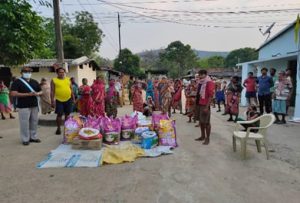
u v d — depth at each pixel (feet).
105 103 32.96
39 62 65.77
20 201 12.39
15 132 27.20
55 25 33.99
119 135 22.07
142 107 37.68
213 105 51.47
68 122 22.20
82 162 17.49
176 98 40.96
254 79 36.19
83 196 12.89
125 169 16.42
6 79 62.75
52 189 13.64
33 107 22.47
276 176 15.46
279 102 31.30
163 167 16.79
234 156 19.16
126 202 12.33
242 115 38.68
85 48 121.80
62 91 25.40
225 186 14.05
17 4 28.02
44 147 21.27
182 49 261.24
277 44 53.42
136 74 146.51
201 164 17.39
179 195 13.00
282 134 25.94
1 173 15.74
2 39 27.09
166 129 21.67
